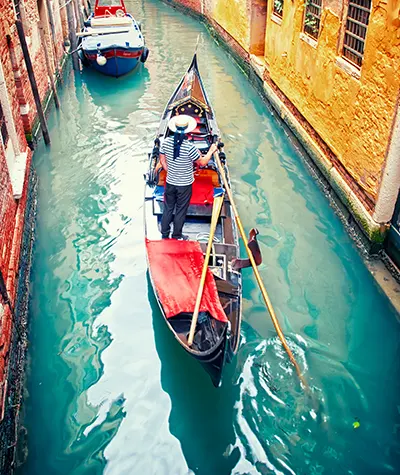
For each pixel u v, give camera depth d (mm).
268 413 4371
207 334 4383
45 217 7156
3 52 6719
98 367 4859
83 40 13766
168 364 4875
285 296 5660
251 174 8195
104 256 6383
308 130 8344
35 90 8469
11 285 4938
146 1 25688
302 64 8398
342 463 3984
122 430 4289
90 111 11070
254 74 12391
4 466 3768
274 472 3932
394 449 4090
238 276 5094
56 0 12836
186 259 5094
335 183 6984
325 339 5098
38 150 8828
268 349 4961
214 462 4027
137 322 5379
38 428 4305
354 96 6238
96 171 8383
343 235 6648
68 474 3959
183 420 4352
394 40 5133
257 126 10141
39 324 5367
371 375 4727
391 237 5629
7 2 7309
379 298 5508
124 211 7289
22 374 4766
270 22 10586
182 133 5207
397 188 5406
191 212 6027
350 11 6438
